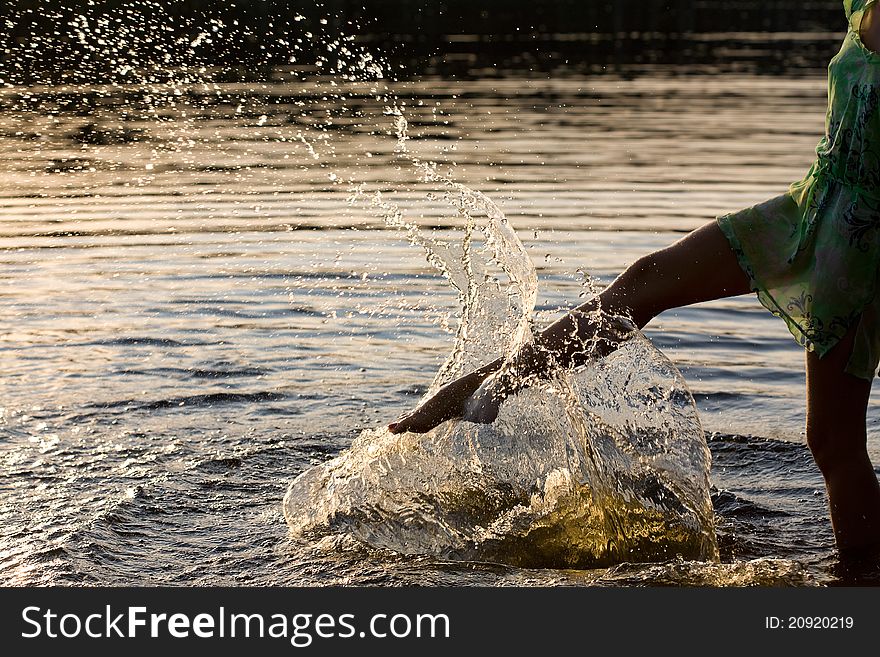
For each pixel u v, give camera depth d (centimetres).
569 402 394
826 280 346
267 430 466
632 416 389
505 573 350
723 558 361
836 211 344
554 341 376
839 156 341
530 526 375
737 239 361
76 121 1160
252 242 761
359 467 406
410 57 2002
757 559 358
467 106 1423
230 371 537
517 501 388
